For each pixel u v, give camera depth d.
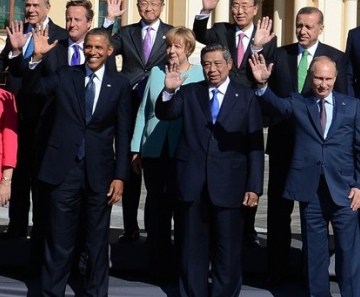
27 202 26.75
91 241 22.27
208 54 22.06
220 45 22.31
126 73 26.33
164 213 23.94
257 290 23.47
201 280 22.39
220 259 22.25
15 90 25.11
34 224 24.05
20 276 24.52
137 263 24.77
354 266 22.34
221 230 22.11
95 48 22.02
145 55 26.30
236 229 22.25
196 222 22.25
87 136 22.06
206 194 22.14
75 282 24.08
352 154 22.42
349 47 25.02
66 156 22.02
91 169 22.02
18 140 25.86
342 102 22.34
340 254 22.33
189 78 23.75
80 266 24.31
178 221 23.08
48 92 22.20
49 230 22.23
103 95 22.11
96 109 22.03
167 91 21.73
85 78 22.31
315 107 22.28
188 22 78.75
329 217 22.45
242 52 25.30
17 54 21.88
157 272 23.95
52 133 22.19
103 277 22.38
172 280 24.08
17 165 26.20
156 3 26.28
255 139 22.06
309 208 22.36
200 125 22.12
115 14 26.55
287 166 23.70
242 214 22.34
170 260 24.05
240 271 22.58
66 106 22.11
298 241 27.55
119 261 24.73
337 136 22.20
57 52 25.02
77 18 24.72
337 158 22.20
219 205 21.86
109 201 22.20
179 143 22.48
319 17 24.08
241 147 22.17
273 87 24.55
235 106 22.12
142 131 24.20
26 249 25.11
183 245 22.39
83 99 22.06
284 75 24.23
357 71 24.84
